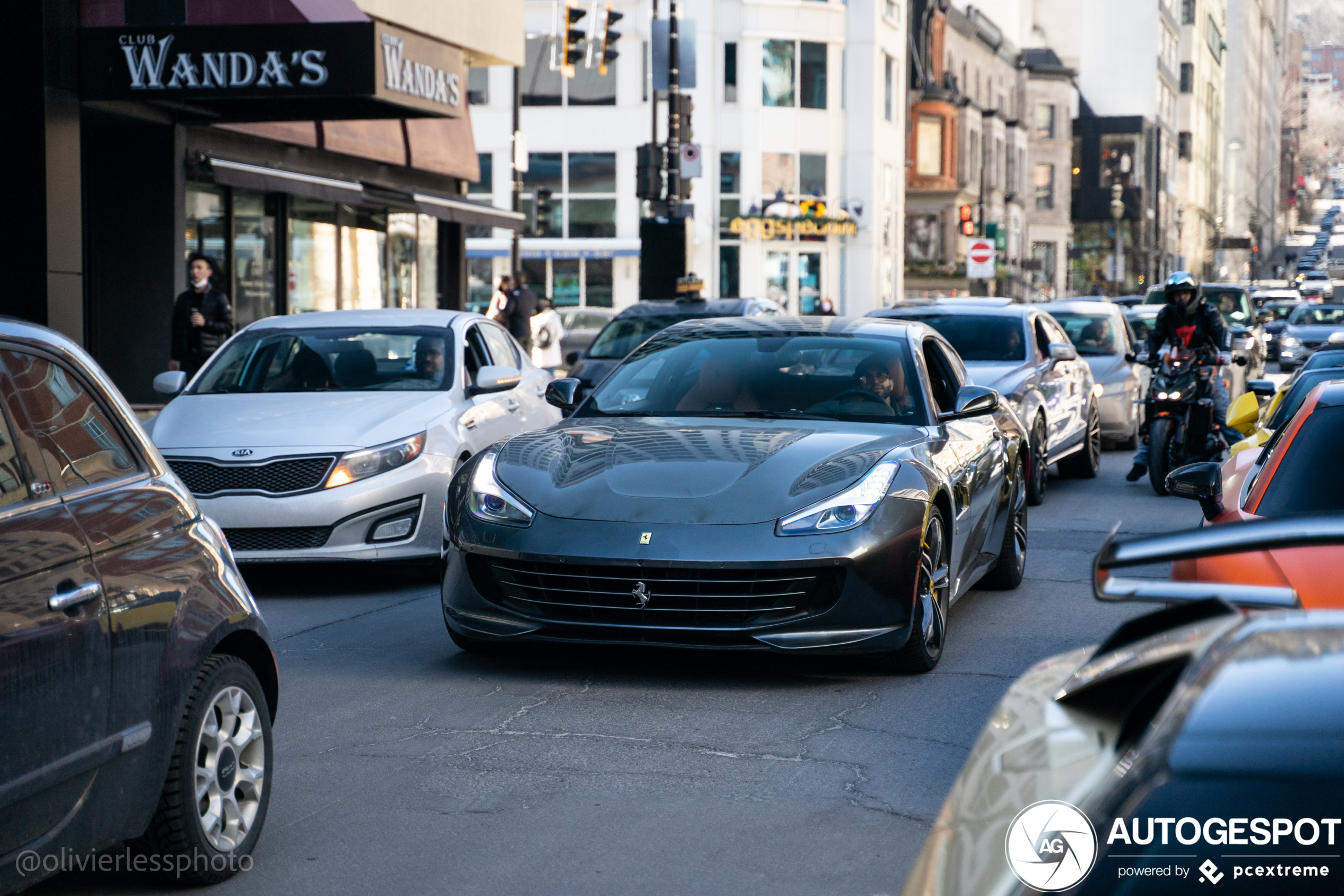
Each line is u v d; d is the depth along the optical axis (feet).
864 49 165.68
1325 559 14.44
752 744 17.97
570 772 16.83
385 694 20.59
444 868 13.76
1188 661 6.15
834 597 20.31
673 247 76.84
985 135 218.18
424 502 29.17
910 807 15.55
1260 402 38.52
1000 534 27.99
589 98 159.02
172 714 12.71
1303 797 5.05
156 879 13.12
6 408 11.78
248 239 66.28
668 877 13.47
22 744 10.82
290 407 30.30
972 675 21.68
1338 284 238.48
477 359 34.42
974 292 212.84
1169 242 332.60
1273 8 638.53
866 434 23.08
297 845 14.44
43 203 49.44
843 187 166.50
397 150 75.87
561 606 20.71
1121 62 305.73
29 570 11.19
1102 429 58.90
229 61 50.39
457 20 72.43
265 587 29.96
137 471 13.28
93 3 50.85
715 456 21.80
